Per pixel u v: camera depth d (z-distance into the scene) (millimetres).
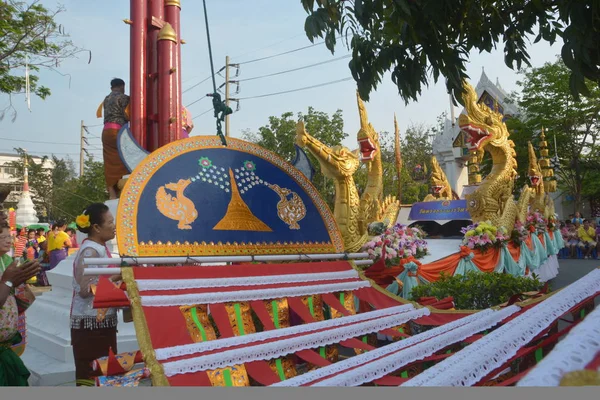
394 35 4734
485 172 26375
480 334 2994
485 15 4922
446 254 7906
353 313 3826
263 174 3963
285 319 3350
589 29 3715
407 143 36969
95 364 2410
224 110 3746
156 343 2479
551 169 17000
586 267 17516
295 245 3887
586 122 25234
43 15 12953
